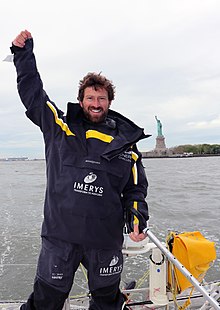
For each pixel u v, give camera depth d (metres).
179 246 1.87
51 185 1.46
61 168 1.46
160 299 1.90
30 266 5.71
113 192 1.46
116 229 1.48
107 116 1.61
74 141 1.46
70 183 1.43
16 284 5.04
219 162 70.69
